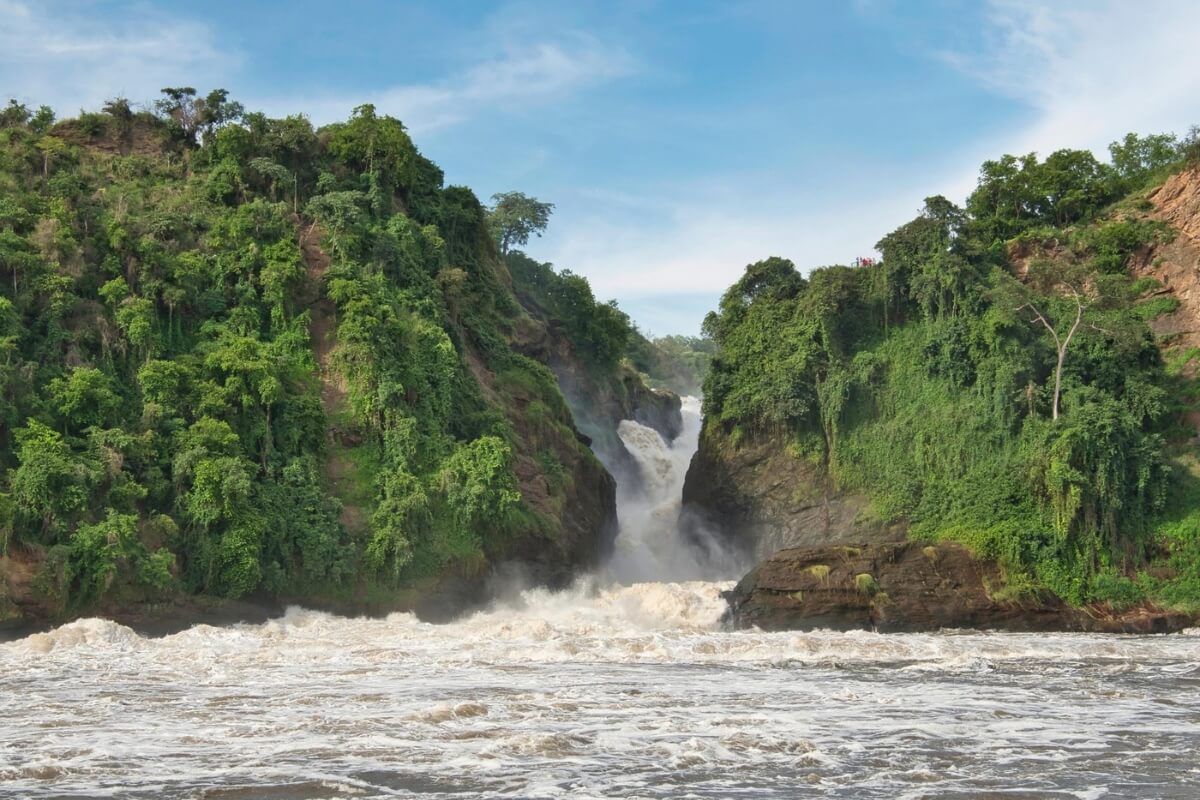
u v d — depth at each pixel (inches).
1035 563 2212.1
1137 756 875.4
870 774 808.9
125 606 1835.6
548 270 3976.4
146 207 2581.2
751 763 836.6
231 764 822.5
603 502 2851.9
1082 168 3361.2
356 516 2182.6
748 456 2837.1
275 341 2368.4
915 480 2539.4
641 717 1016.9
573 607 2253.9
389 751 865.5
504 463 2301.9
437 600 2139.5
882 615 2098.9
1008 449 2470.5
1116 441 2273.6
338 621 1939.0
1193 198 2940.5
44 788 753.6
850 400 2714.1
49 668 1347.2
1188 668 1433.3
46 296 2199.8
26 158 2578.7
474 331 2832.2
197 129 3004.4
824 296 2824.8
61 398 2005.4
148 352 2210.9
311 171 2871.6
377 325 2384.4
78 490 1831.9
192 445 2036.2
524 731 945.5
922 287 2726.4
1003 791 765.3
